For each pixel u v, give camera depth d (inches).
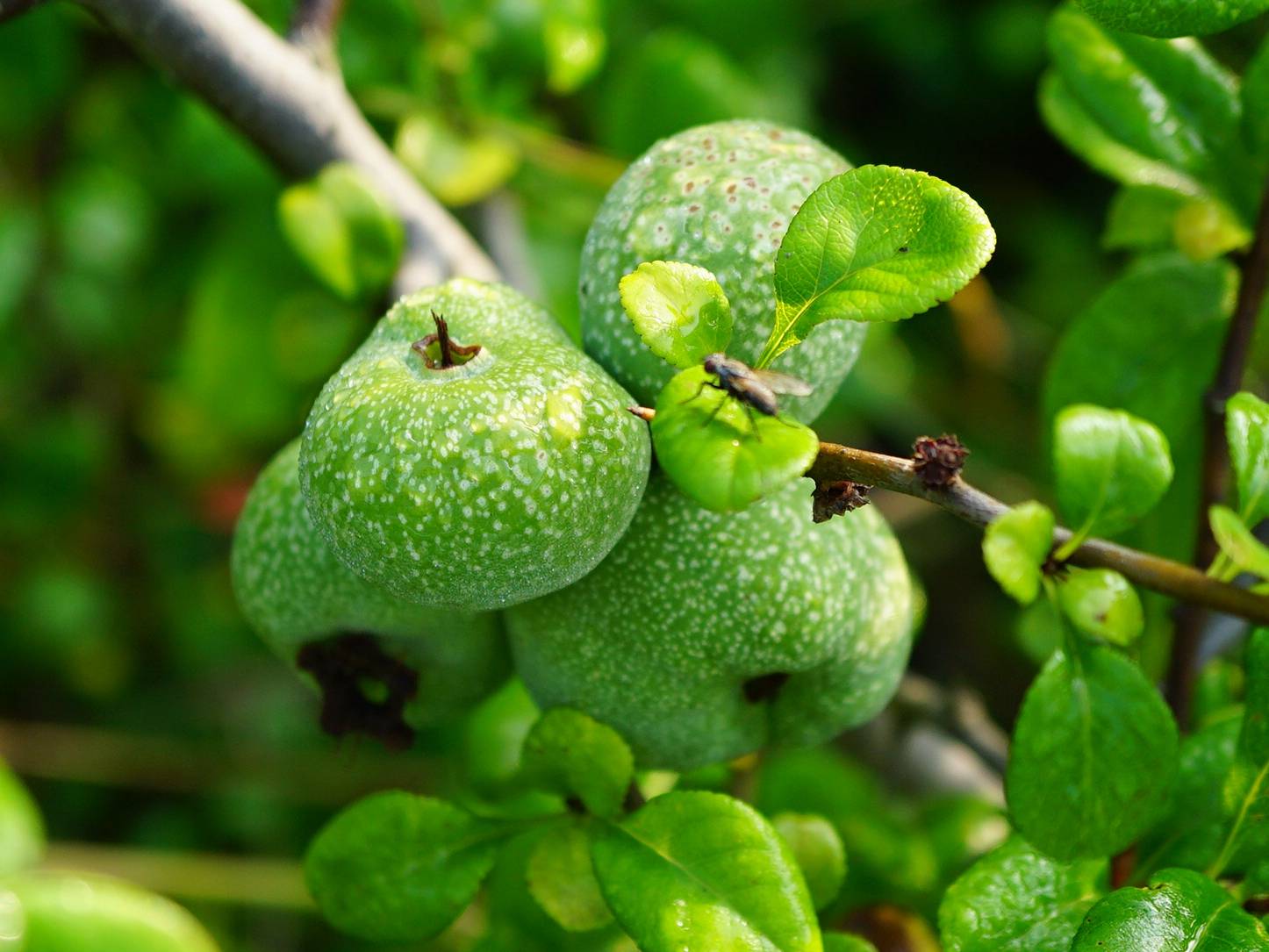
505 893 17.9
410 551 15.1
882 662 16.7
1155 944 15.2
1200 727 18.1
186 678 31.9
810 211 15.0
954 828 19.4
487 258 20.7
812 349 15.9
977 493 15.0
